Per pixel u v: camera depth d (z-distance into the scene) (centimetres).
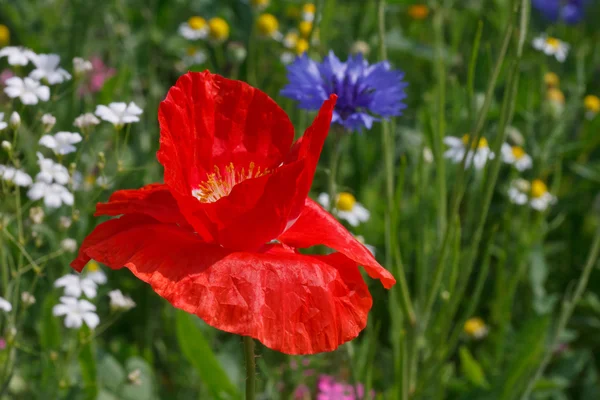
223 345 58
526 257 61
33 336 56
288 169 38
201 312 37
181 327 51
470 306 49
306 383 56
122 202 40
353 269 39
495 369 58
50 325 51
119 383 54
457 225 48
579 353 62
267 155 41
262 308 37
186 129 40
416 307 50
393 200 50
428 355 51
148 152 62
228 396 52
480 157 59
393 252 48
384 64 49
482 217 48
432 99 64
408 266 62
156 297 61
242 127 41
